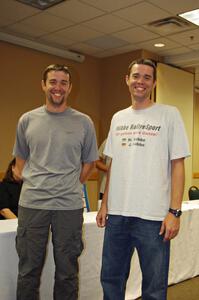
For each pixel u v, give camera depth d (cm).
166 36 483
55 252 198
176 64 586
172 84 574
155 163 184
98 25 450
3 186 301
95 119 593
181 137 184
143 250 185
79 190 203
